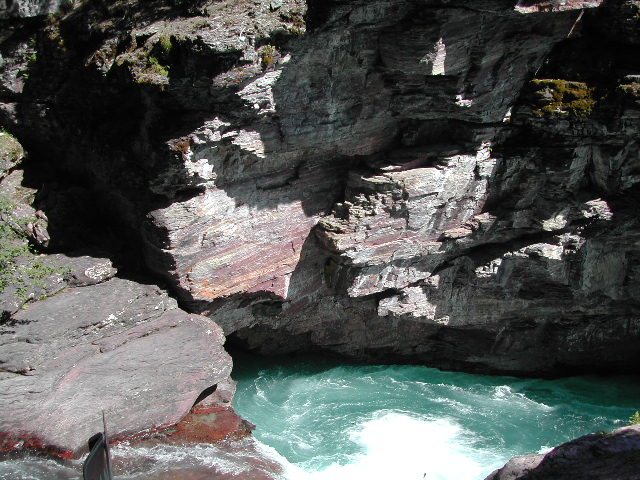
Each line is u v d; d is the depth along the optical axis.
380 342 29.14
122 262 23.83
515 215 25.47
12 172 24.59
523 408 27.22
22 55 24.03
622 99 22.52
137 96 22.23
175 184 21.91
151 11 22.16
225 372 23.16
